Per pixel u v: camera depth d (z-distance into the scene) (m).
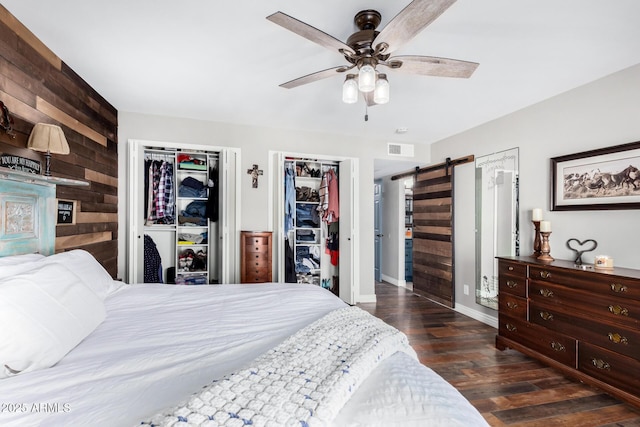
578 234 2.56
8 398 0.78
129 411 0.75
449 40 1.93
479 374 2.33
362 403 0.80
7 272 1.28
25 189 1.69
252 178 3.76
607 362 1.96
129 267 3.23
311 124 3.72
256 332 1.31
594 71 2.33
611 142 2.35
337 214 4.40
